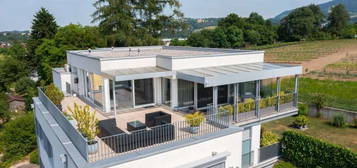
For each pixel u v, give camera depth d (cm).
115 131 1105
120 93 1658
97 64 1612
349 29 12925
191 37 9944
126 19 4316
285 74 1716
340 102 3291
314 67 5769
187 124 1312
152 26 4656
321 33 12406
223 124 1257
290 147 1902
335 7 13200
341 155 1672
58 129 1212
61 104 1748
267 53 8419
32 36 5472
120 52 2252
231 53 1838
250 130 1630
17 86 5988
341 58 6662
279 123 3047
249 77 1540
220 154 1134
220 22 12012
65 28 4578
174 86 1636
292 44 10975
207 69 1689
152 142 1077
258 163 1742
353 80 4478
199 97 1719
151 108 1716
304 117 2866
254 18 12762
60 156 1037
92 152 993
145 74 1502
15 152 2903
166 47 2772
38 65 5281
